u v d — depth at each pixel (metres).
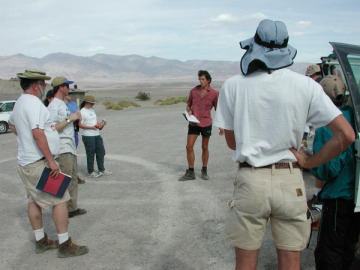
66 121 5.45
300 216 2.54
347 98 3.83
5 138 16.30
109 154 10.72
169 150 11.00
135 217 5.82
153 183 7.63
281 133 2.48
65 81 5.67
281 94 2.46
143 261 4.42
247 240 2.58
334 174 3.23
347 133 2.41
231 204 2.64
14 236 5.30
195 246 4.74
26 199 7.00
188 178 7.70
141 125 17.53
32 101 4.32
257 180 2.51
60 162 5.58
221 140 12.43
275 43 2.50
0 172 9.17
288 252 2.59
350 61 3.34
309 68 7.05
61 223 4.52
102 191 7.22
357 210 3.19
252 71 2.53
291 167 2.54
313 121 2.54
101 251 4.71
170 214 5.88
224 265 4.24
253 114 2.52
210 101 7.37
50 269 4.32
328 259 3.37
